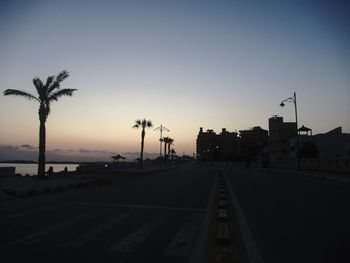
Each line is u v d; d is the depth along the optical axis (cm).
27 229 1055
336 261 756
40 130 3294
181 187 2627
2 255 773
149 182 3197
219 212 1342
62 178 3434
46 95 3281
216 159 16700
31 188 2150
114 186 2727
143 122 7244
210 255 795
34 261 730
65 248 838
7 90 3198
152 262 739
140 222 1188
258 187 2600
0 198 1830
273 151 10981
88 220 1216
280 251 831
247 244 896
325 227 1114
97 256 775
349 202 1734
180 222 1193
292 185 2808
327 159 5262
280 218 1274
